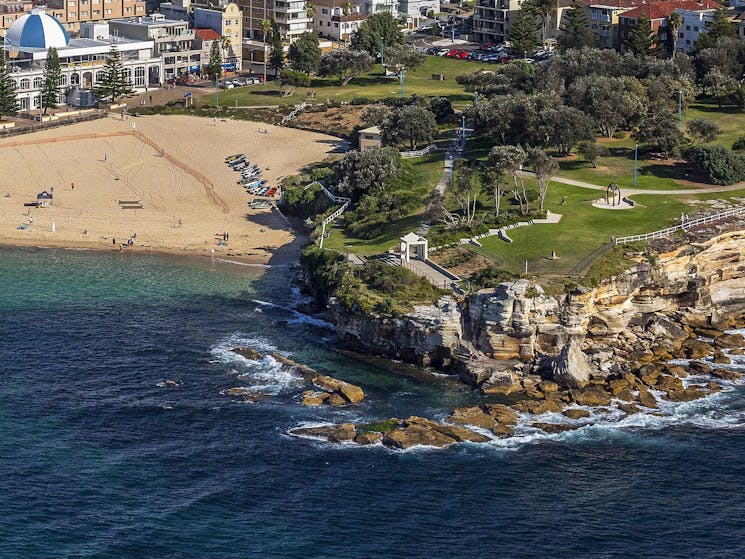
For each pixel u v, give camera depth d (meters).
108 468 176.88
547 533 164.12
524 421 192.88
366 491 172.62
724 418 195.12
